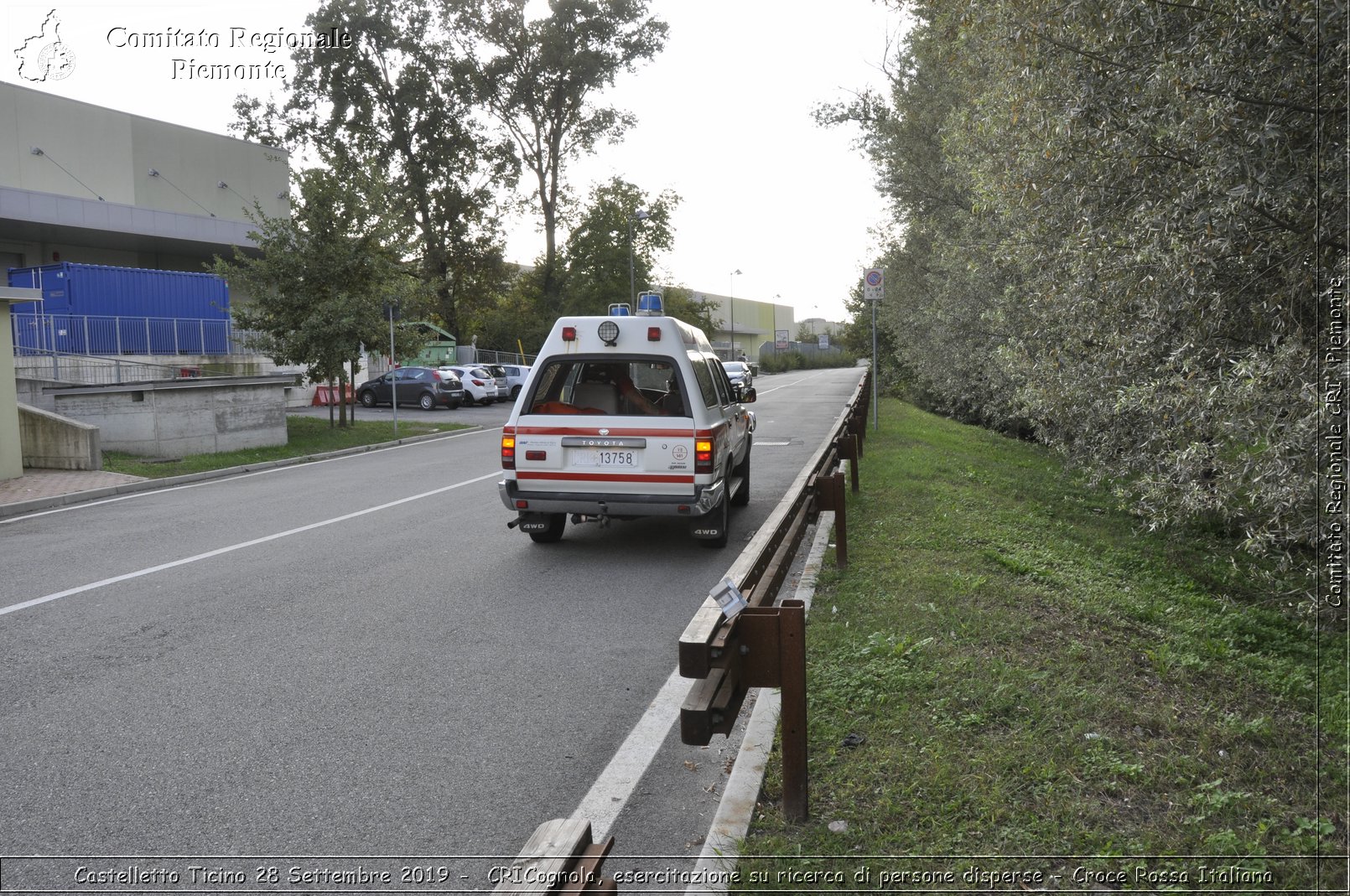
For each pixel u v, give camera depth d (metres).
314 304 22.36
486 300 48.72
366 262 22.80
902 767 3.75
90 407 17.98
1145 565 8.16
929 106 17.92
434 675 5.34
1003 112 7.58
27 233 33.16
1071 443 9.09
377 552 8.78
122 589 7.45
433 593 7.23
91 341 26.31
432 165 44.00
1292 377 5.06
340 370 23.28
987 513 9.67
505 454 8.33
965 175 12.22
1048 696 4.47
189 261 40.38
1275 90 5.25
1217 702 4.61
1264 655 5.74
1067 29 6.13
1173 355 5.68
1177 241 5.45
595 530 9.88
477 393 34.00
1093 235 6.33
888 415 22.28
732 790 3.62
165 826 3.60
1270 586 7.30
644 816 3.67
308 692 5.05
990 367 14.21
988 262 12.91
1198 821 3.28
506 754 4.26
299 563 8.34
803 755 3.39
